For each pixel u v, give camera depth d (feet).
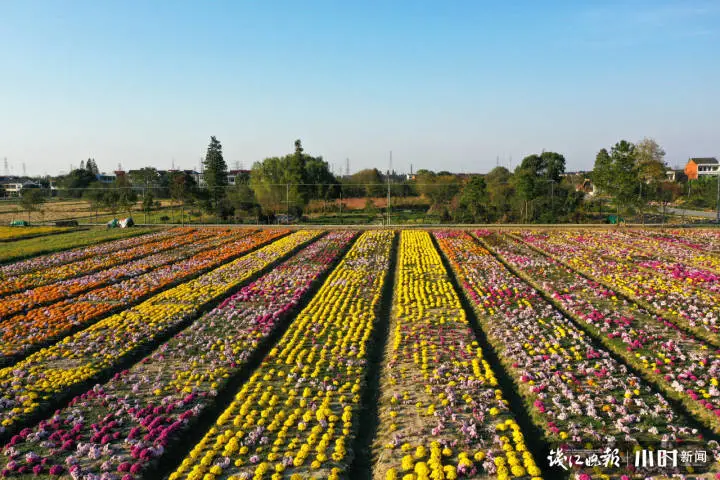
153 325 68.59
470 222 183.52
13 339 63.87
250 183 264.93
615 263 100.83
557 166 260.21
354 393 48.47
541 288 84.69
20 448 40.68
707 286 79.77
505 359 55.01
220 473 36.88
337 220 201.05
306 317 70.44
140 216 219.00
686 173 338.34
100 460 38.96
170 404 46.62
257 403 47.11
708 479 33.96
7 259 114.32
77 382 52.01
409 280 90.74
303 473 36.78
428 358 55.52
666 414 41.65
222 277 95.96
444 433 40.83
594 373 49.73
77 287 88.79
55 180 371.35
